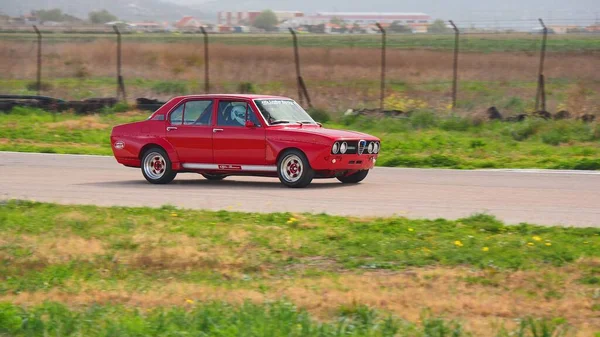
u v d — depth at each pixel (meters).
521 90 55.84
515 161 30.83
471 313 12.02
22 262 15.12
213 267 14.88
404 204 21.12
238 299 12.66
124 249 16.03
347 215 19.34
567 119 38.84
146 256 15.35
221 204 21.16
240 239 16.52
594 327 11.30
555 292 12.94
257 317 11.23
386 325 11.05
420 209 20.34
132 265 15.05
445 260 14.91
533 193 23.11
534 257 14.92
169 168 25.44
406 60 78.25
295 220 18.00
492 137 37.06
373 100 49.41
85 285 13.72
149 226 17.84
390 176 27.31
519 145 34.75
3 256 15.52
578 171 28.31
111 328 10.91
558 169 29.11
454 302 12.41
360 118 41.22
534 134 37.06
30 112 46.31
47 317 11.90
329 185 24.97
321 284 13.52
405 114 41.91
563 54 88.00
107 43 108.38
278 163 24.30
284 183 24.31
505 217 19.19
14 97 47.56
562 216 19.33
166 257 15.34
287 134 24.12
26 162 31.09
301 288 13.29
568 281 13.54
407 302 12.48
